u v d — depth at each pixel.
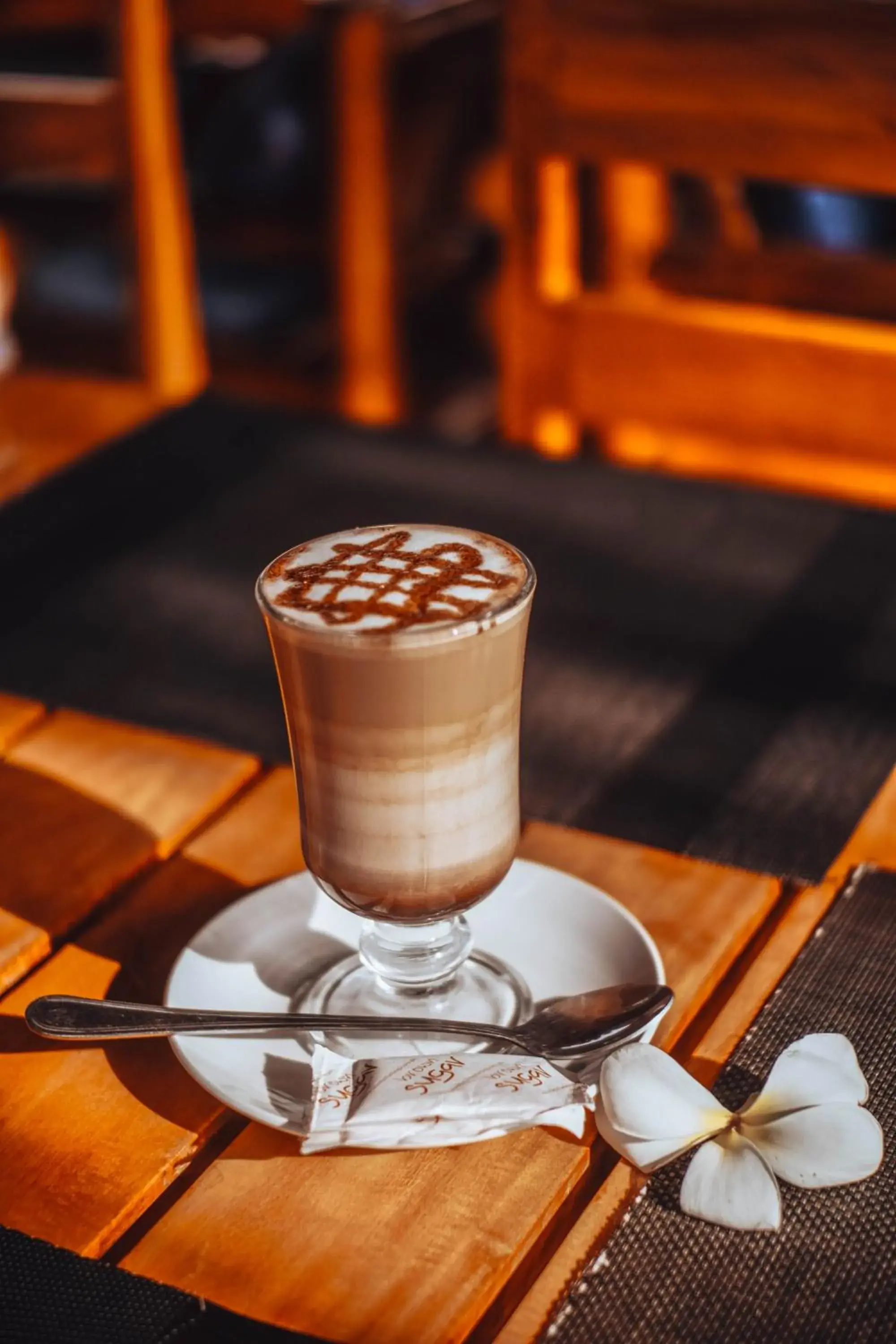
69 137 1.49
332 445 1.10
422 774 0.73
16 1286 0.66
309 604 0.72
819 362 1.22
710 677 0.90
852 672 0.90
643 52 1.20
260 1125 0.71
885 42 1.12
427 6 1.97
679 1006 0.75
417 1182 0.69
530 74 1.25
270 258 2.10
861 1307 0.65
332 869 0.76
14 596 0.98
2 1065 0.74
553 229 1.31
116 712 0.90
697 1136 0.69
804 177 1.19
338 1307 0.66
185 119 2.20
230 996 0.76
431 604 0.72
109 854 0.82
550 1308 0.66
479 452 1.09
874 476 1.45
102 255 1.99
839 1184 0.68
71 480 1.08
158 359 1.56
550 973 0.76
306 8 1.79
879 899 0.78
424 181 2.09
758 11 1.15
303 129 2.13
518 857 0.81
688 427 1.31
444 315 2.49
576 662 0.92
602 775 0.85
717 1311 0.65
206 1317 0.66
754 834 0.82
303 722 0.74
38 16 1.83
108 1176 0.70
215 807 0.85
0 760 0.87
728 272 1.65
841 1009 0.74
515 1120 0.70
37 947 0.79
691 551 0.99
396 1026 0.73
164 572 0.99
